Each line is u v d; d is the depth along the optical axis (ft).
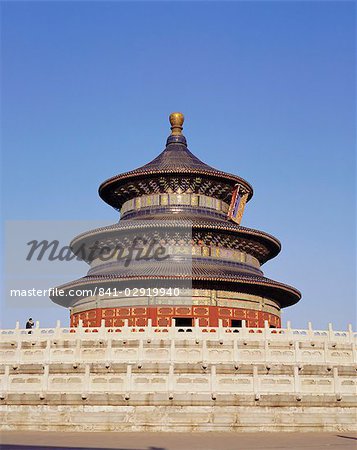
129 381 162.71
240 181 291.58
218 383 163.02
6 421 160.97
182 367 169.89
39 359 174.60
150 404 160.25
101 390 162.40
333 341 184.96
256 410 160.86
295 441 136.56
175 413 159.02
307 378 166.61
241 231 266.36
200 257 263.49
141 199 291.99
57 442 132.67
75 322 260.42
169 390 161.68
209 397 160.97
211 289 246.47
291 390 164.25
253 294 256.93
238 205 292.61
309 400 163.32
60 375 168.55
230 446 125.80
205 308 242.78
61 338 182.09
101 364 170.71
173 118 322.14
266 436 148.77
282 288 260.21
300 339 182.80
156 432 156.04
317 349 180.04
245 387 163.22
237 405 161.07
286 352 175.94
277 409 161.68
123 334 179.93
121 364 170.60
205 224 259.80
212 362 171.42
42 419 160.15
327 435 151.94
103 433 153.99
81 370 170.71
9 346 183.01
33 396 162.30
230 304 248.93
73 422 158.92
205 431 157.28
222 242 270.46
